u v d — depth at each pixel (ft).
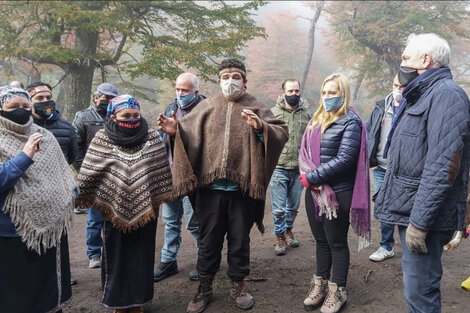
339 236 9.52
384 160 12.49
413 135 6.79
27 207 7.58
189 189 9.25
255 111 9.65
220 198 9.55
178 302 10.68
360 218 9.20
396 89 11.76
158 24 45.39
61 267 8.53
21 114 7.60
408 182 6.85
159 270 12.17
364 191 9.12
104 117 13.66
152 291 9.70
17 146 7.63
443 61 6.75
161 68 36.99
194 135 9.57
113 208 8.99
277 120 9.63
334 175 9.04
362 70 96.02
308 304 9.91
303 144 9.78
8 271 7.63
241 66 9.55
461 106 6.29
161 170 9.53
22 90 7.76
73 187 8.57
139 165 9.12
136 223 8.93
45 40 39.34
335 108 9.26
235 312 9.96
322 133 9.37
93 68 44.01
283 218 14.15
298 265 13.14
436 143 6.31
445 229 6.66
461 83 69.36
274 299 10.68
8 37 37.83
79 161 12.67
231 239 9.83
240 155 9.37
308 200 10.05
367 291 10.79
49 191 7.89
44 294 8.11
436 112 6.40
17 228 7.56
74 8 37.93
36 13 39.17
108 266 9.32
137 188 9.02
